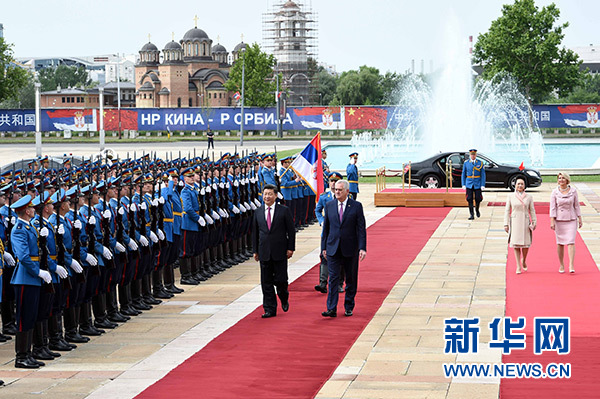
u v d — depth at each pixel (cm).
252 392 863
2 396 865
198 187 1595
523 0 7975
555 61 9150
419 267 1684
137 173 1427
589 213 2609
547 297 1345
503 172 3372
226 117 8594
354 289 1255
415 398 830
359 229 1243
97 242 1173
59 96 15462
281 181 2262
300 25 14750
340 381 895
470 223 2455
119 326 1214
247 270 1731
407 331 1128
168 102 14862
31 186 1255
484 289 1428
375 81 13700
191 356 1023
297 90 14450
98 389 889
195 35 15388
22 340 1000
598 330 1110
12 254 1141
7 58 8388
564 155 5328
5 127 8675
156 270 1416
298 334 1132
